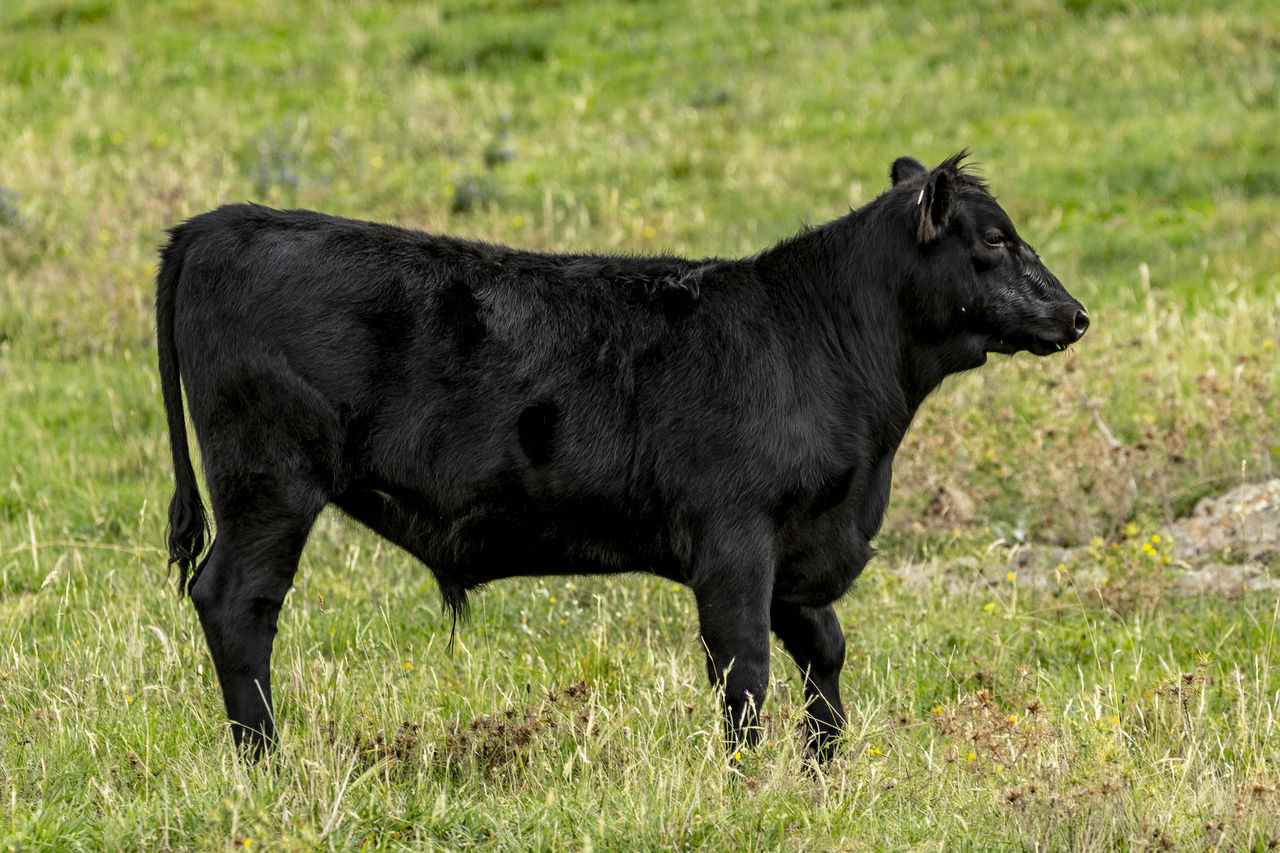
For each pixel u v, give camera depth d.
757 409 13.83
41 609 18.48
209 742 14.04
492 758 13.51
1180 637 17.64
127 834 11.25
